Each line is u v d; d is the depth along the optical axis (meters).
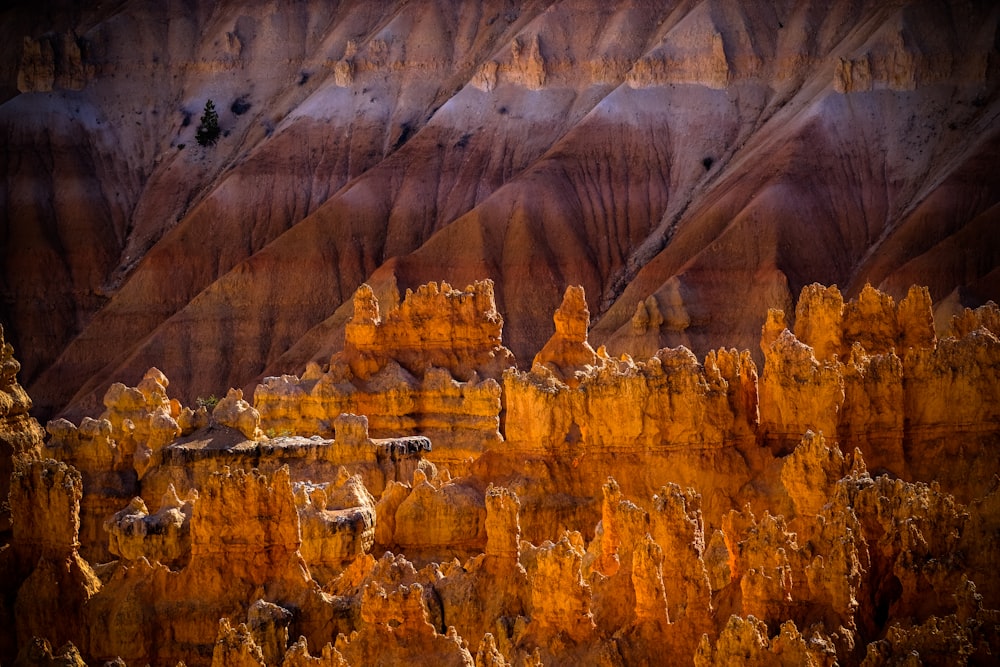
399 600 43.78
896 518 45.88
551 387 62.28
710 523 58.53
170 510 56.62
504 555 50.09
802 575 44.59
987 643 39.06
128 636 49.66
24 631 50.47
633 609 45.28
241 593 49.97
